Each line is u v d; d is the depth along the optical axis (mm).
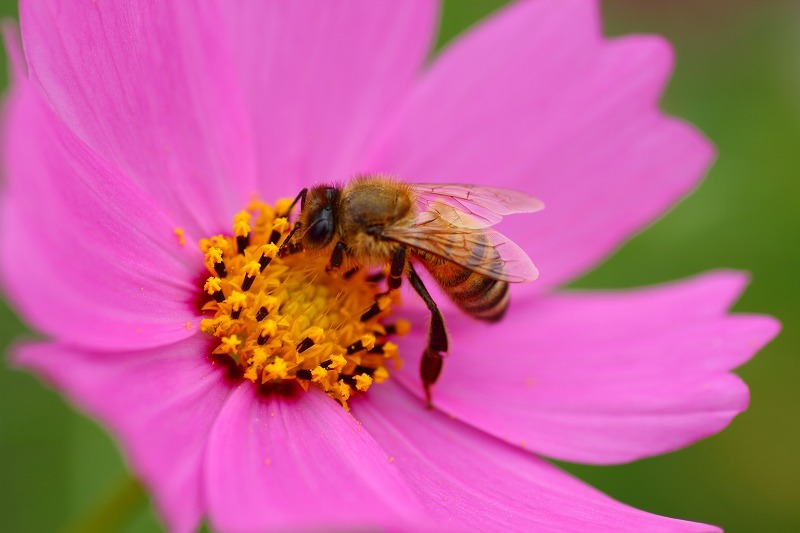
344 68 151
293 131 150
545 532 133
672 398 144
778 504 167
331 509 122
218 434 130
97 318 127
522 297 151
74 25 130
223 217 143
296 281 140
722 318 147
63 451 162
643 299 151
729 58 179
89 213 129
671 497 166
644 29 184
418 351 147
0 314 164
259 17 149
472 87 153
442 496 137
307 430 136
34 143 119
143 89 137
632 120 153
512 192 144
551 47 154
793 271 169
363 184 142
